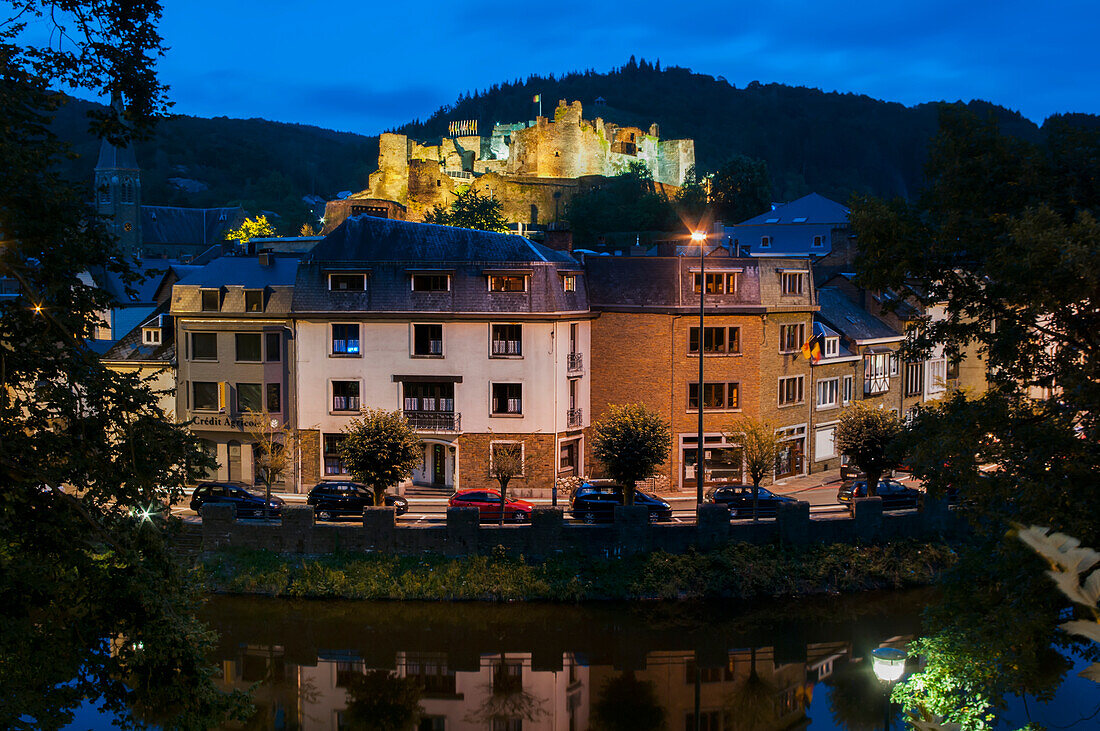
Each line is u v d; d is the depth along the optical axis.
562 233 61.31
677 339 57.81
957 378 74.19
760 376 58.31
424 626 40.72
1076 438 22.64
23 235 18.48
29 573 19.52
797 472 62.03
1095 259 19.16
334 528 44.28
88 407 21.20
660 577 43.31
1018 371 24.36
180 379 58.38
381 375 56.47
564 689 36.62
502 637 40.12
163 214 174.88
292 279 58.53
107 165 163.00
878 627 41.12
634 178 163.88
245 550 44.50
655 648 39.62
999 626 21.50
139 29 20.25
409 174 178.25
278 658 38.25
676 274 58.19
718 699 35.84
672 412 58.06
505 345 55.56
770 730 33.50
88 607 20.44
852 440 50.81
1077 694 32.56
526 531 44.09
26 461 19.73
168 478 21.38
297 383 56.97
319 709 34.62
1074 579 4.05
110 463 20.55
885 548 46.00
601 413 59.25
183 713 21.11
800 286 61.16
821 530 45.91
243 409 57.44
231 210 180.50
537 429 55.50
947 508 47.22
